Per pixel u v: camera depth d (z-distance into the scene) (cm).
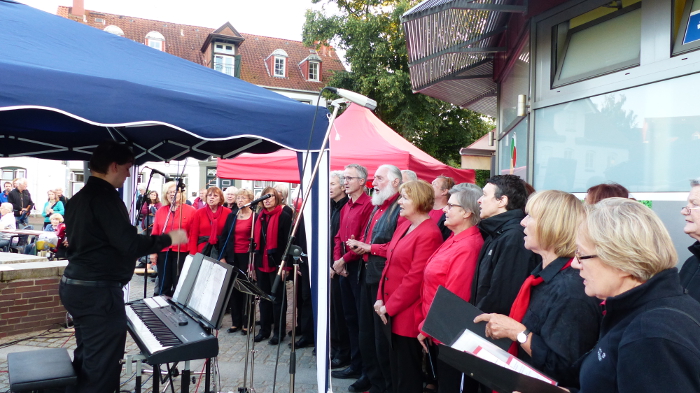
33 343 504
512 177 258
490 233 252
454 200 282
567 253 185
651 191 295
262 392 381
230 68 2755
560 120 384
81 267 275
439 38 475
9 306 526
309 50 3170
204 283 306
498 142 606
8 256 641
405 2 1702
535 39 414
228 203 626
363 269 385
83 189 285
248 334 343
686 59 271
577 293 171
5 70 200
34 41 245
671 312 111
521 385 139
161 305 331
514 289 226
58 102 210
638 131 305
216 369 349
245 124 264
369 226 401
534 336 177
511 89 522
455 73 623
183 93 245
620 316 124
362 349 376
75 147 436
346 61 1875
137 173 538
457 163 2112
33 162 2492
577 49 370
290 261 507
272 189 513
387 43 1745
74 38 271
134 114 229
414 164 606
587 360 131
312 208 318
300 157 331
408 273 306
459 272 265
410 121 1745
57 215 966
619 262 121
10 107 199
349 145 611
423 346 291
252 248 505
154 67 275
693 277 210
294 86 2938
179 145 416
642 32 304
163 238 304
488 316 192
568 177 373
